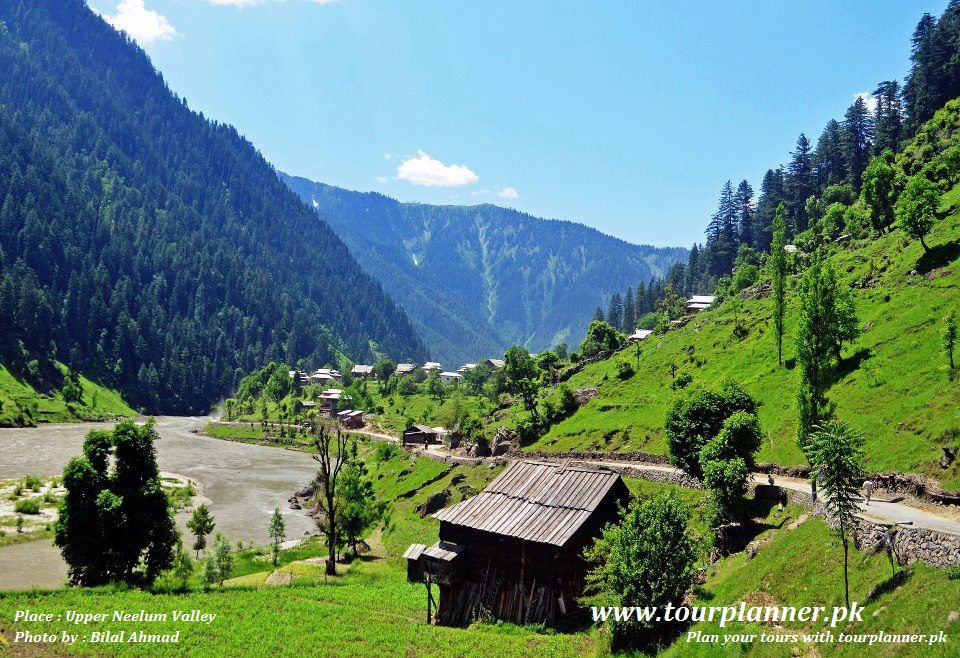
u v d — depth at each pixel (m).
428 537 85.19
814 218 172.12
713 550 52.22
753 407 66.50
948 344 60.97
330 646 44.78
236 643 44.00
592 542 51.88
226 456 179.50
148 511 58.06
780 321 96.25
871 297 91.94
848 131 186.00
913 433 53.56
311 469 162.00
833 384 75.62
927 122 151.12
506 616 51.44
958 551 29.55
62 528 55.88
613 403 112.69
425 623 51.91
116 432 58.62
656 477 78.12
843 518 32.00
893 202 115.94
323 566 76.25
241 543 88.38
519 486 57.75
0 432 179.25
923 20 185.50
